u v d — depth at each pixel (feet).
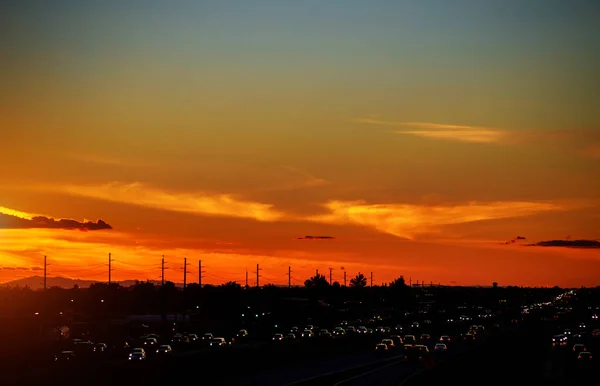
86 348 354.13
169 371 229.66
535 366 336.29
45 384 186.60
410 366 336.70
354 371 307.99
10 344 305.53
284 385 242.37
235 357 282.56
